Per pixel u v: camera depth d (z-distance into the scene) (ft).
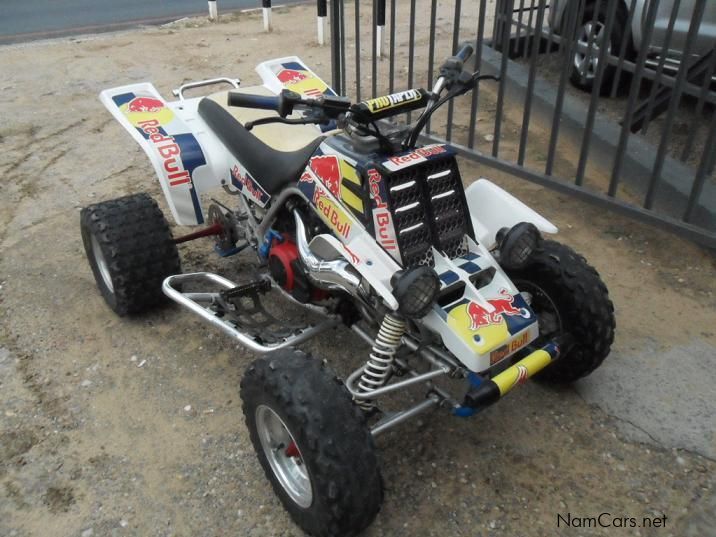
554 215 15.64
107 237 11.32
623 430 9.88
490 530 8.44
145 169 18.40
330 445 7.18
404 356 9.15
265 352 9.34
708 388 10.58
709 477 9.13
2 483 9.23
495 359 7.94
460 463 9.39
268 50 29.40
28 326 12.32
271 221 10.53
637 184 16.22
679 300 12.65
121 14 38.32
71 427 10.14
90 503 8.93
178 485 9.18
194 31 33.04
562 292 9.44
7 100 23.61
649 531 8.41
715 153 16.15
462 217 8.91
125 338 12.00
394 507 8.75
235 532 8.54
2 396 10.73
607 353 9.70
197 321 12.39
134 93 12.71
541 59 25.07
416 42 29.73
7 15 38.65
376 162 8.20
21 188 17.39
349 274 8.36
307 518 8.03
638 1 19.70
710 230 13.88
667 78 17.06
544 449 9.60
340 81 20.16
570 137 18.98
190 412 10.39
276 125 11.18
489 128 20.34
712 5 17.31
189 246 14.70
